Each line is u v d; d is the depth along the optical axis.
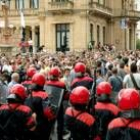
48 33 76.06
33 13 77.56
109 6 86.56
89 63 27.53
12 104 11.15
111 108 12.06
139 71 20.83
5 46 54.03
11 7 78.56
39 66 25.50
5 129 11.04
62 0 74.56
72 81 19.19
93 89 14.70
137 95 8.97
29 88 15.12
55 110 15.39
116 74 18.72
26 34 78.44
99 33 81.19
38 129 13.51
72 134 10.48
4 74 19.20
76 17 74.38
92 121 10.55
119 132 8.84
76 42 74.56
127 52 47.00
